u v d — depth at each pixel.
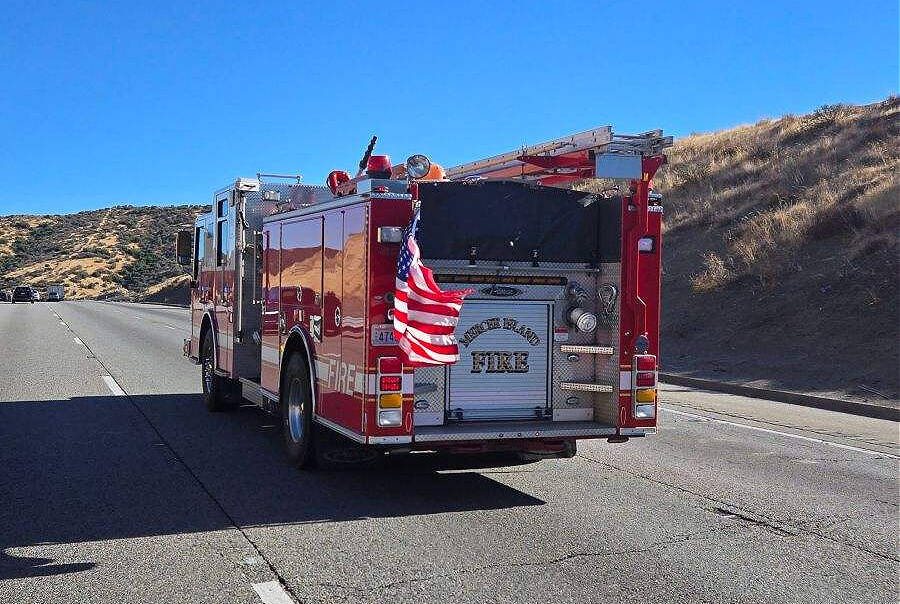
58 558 5.69
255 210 10.80
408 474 8.37
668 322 20.72
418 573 5.43
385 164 7.84
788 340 17.28
